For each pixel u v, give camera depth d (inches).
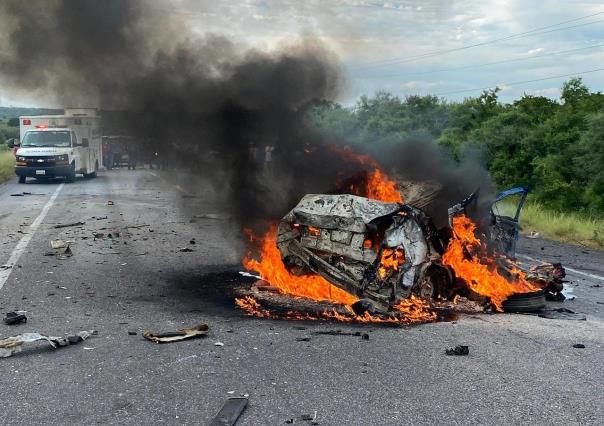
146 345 212.2
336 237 281.6
